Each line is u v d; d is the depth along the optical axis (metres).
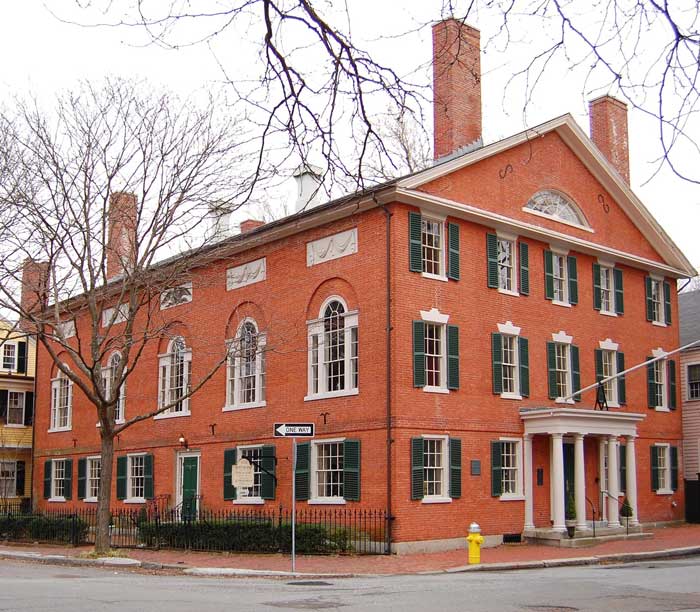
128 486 36.16
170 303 33.75
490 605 13.05
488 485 27.53
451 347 27.16
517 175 30.39
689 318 43.34
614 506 29.78
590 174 33.84
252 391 31.03
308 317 28.80
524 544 27.66
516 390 29.22
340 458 27.02
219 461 31.72
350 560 22.75
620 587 15.83
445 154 30.30
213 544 25.36
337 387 27.64
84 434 39.38
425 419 25.97
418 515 25.19
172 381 34.88
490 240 29.19
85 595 14.06
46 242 24.53
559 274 32.03
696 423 40.03
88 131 24.39
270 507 29.05
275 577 19.11
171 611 11.89
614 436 30.14
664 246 36.34
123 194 26.52
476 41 25.03
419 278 26.62
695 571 19.47
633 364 34.47
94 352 24.25
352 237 27.58
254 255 31.42
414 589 15.74
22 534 31.45
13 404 48.03
